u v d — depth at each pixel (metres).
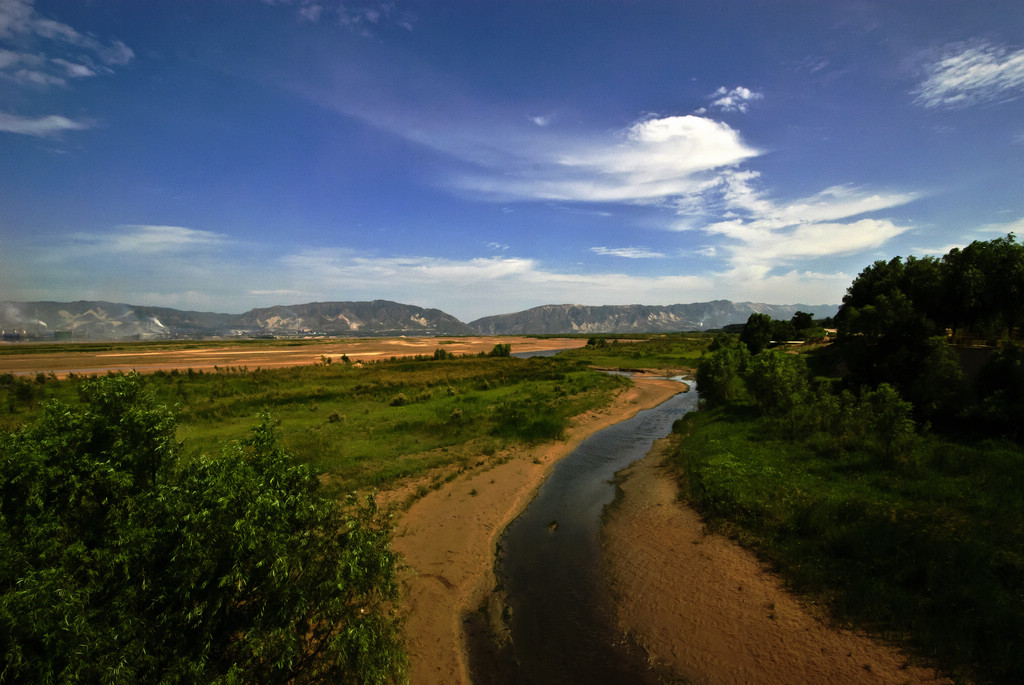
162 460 6.21
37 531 4.77
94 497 5.44
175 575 4.95
